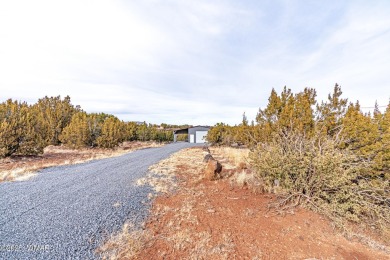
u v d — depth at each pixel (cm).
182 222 380
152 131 3456
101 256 284
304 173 420
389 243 326
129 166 946
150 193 547
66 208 446
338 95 643
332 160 387
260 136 842
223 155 1348
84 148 1745
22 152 1178
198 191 557
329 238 328
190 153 1516
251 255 287
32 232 344
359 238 329
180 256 285
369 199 381
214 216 402
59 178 714
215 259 279
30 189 582
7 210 432
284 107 742
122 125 2305
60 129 1930
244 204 453
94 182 662
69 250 296
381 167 431
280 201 432
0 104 1280
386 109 528
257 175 551
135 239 325
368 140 470
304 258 280
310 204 406
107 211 432
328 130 616
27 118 1243
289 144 497
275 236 332
